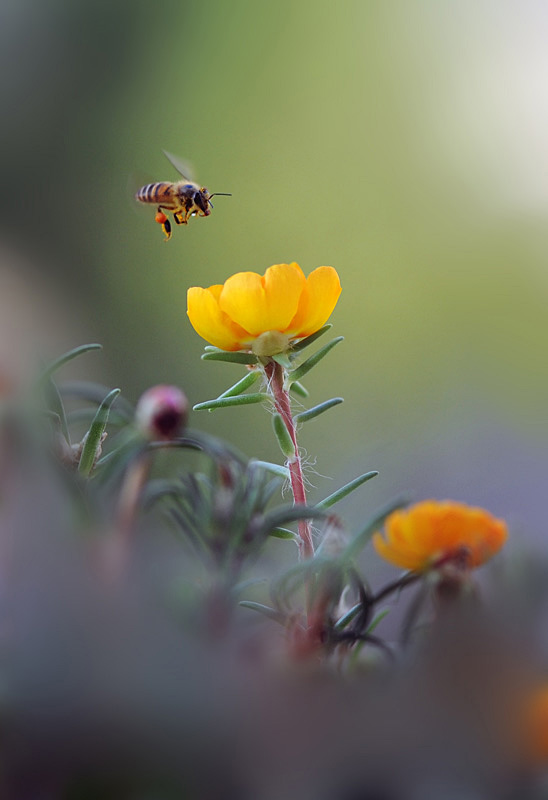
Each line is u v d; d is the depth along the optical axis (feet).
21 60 6.13
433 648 1.19
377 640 1.25
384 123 6.18
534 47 6.12
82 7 6.23
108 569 1.19
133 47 6.36
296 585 1.26
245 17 6.40
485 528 1.28
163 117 6.39
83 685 1.17
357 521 1.31
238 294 1.41
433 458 2.67
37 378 1.26
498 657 1.18
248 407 2.96
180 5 6.31
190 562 1.24
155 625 1.18
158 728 1.17
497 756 1.16
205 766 1.17
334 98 6.31
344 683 1.19
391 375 4.59
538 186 5.82
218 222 6.19
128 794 1.16
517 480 2.48
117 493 1.26
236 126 6.42
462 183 5.89
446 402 3.85
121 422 1.32
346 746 1.17
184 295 5.89
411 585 1.29
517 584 1.22
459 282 5.41
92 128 6.27
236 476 1.29
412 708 1.18
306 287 1.43
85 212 6.10
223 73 6.43
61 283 5.38
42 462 1.21
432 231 5.87
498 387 3.82
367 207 6.00
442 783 1.16
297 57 6.37
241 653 1.19
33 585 1.18
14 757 1.16
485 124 6.03
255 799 1.16
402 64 6.26
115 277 5.88
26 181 5.99
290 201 6.24
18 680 1.17
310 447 3.61
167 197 1.91
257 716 1.18
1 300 1.43
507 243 5.48
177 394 1.31
